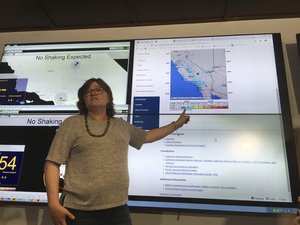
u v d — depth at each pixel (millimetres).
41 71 2242
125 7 2252
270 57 2027
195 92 2023
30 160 2000
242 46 2096
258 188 1763
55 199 1201
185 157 1888
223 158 1851
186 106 1998
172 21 2387
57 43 2326
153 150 1929
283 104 1896
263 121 1887
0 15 2393
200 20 2352
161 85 2076
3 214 1990
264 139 1851
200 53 2129
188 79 2064
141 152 1933
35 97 2162
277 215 1776
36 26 2531
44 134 2057
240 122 1908
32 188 1934
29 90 2189
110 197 1252
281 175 1767
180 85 2057
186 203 1802
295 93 2043
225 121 1925
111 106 1581
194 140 1913
